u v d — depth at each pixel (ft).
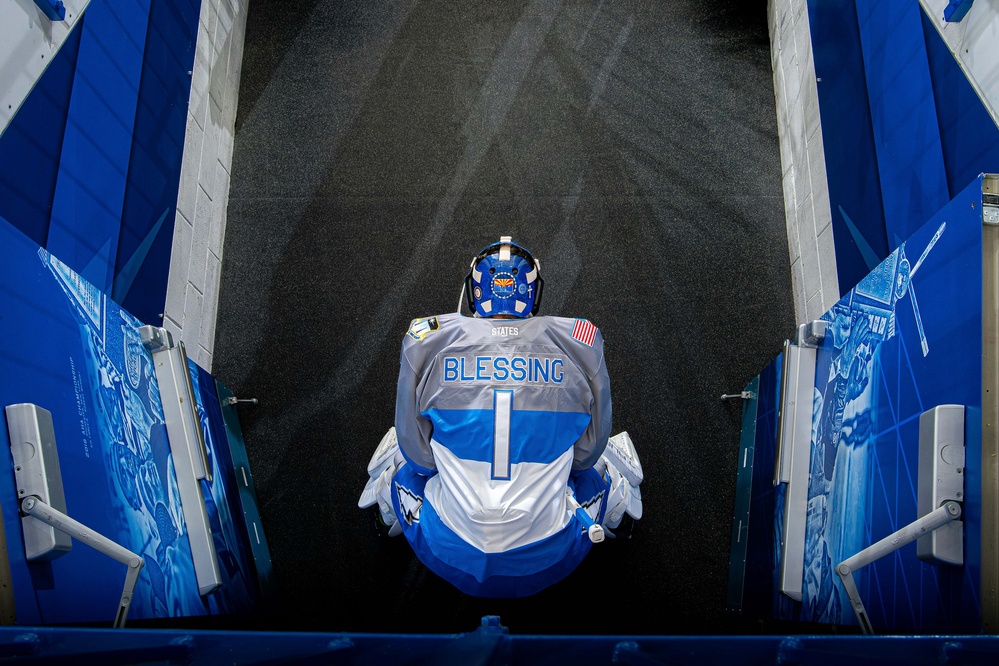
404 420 6.65
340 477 9.43
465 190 10.91
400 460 7.64
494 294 6.47
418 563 8.99
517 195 10.85
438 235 10.62
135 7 8.81
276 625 8.75
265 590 8.57
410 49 11.96
